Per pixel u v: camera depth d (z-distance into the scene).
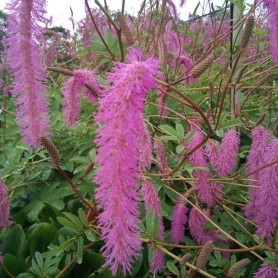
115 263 0.13
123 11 0.30
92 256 0.23
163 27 0.43
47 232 0.24
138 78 0.11
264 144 0.24
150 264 0.22
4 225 0.22
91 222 0.21
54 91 0.39
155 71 0.12
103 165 0.12
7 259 0.21
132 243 0.13
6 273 0.21
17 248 0.24
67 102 0.24
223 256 0.25
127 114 0.11
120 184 0.12
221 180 0.26
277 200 0.22
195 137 0.24
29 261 0.23
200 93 0.37
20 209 0.29
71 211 0.28
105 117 0.11
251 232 0.27
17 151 0.30
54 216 0.29
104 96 0.12
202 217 0.24
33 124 0.21
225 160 0.24
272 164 0.22
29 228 0.25
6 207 0.21
